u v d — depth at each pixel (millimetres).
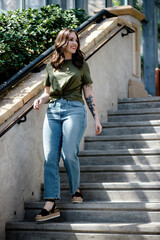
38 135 3705
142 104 5418
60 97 3176
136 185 3447
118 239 2900
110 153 4117
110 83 5422
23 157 3424
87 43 4727
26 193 3465
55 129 3168
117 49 5777
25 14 5281
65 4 7895
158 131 4562
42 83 3688
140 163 3975
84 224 2998
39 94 3672
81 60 3221
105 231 2955
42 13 5430
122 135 4422
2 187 3107
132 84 6230
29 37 4922
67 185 3635
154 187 3406
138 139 4355
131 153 4035
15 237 3127
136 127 4656
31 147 3568
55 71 3211
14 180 3277
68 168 3158
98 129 3227
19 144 3367
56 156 3154
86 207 3258
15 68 4691
